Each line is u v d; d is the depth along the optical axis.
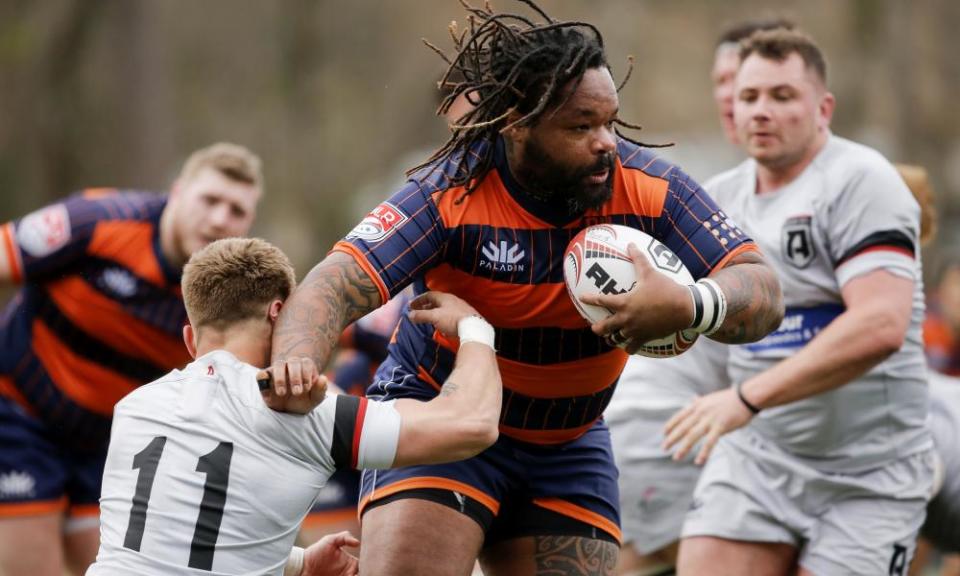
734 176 18.67
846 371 16.48
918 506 18.09
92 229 20.06
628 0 100.56
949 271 35.75
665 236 13.21
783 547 18.20
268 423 12.29
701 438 18.66
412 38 103.44
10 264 19.78
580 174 12.36
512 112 12.41
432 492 13.60
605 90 12.18
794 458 18.05
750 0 101.69
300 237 96.88
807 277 17.55
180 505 12.20
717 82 21.52
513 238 12.92
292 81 97.75
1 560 20.34
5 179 74.69
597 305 12.40
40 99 73.06
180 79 94.31
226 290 12.80
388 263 12.52
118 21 66.81
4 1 71.25
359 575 13.58
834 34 97.44
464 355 12.77
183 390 12.67
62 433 20.70
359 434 12.36
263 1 96.56
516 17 12.60
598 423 15.04
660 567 21.09
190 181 20.28
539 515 14.21
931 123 88.69
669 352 12.93
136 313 20.48
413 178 13.11
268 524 12.36
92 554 21.20
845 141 17.77
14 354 20.47
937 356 36.03
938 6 89.88
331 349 12.09
